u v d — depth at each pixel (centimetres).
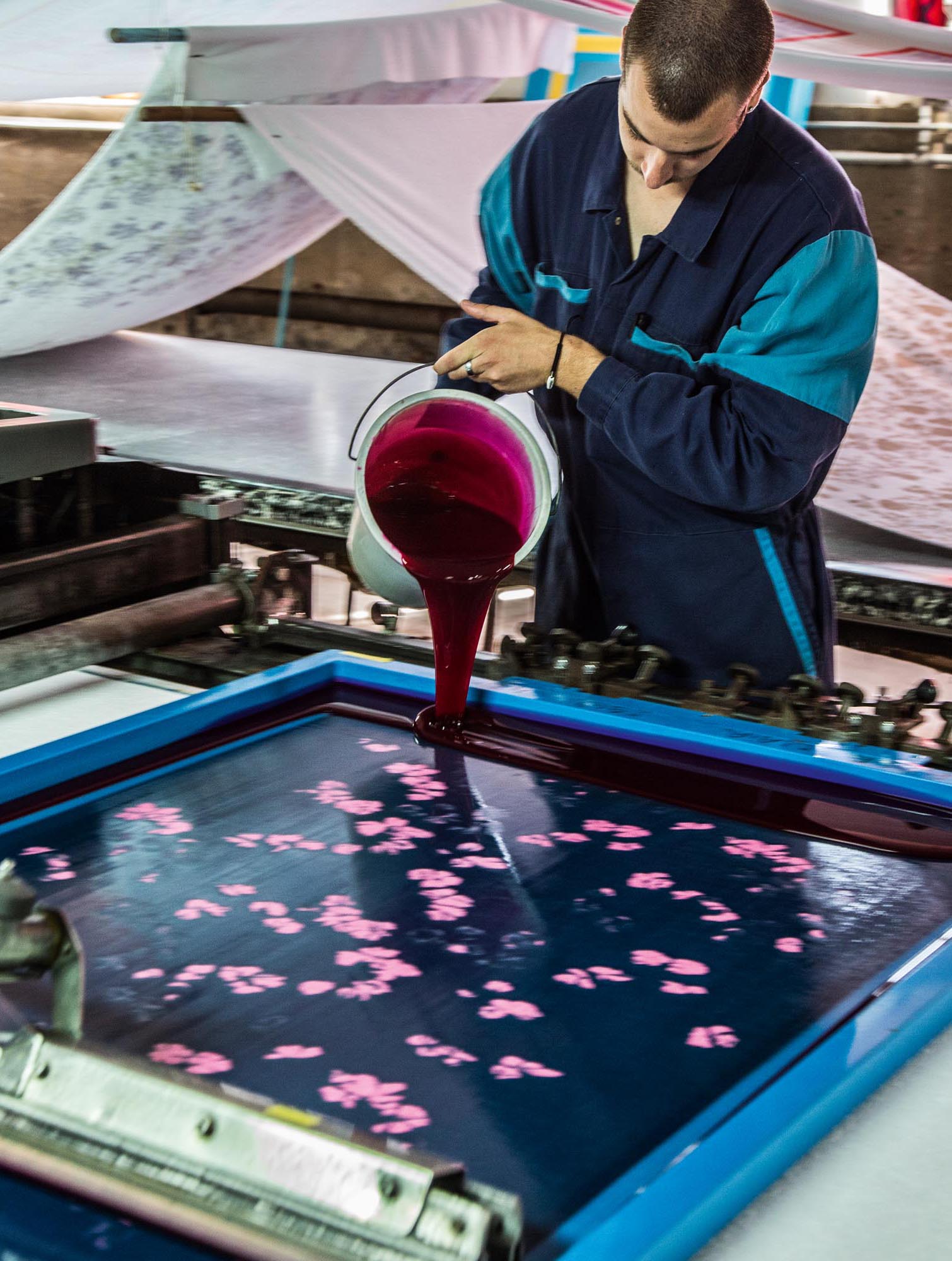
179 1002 100
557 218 195
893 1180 86
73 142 744
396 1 485
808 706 164
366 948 109
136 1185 77
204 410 527
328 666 171
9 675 168
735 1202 81
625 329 187
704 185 175
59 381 587
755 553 192
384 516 169
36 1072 83
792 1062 94
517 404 264
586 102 192
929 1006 100
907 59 368
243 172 511
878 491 391
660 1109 89
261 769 146
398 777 145
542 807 139
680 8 149
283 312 716
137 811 134
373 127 478
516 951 109
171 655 190
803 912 117
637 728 156
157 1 435
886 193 602
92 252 514
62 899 116
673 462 177
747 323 177
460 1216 69
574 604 211
